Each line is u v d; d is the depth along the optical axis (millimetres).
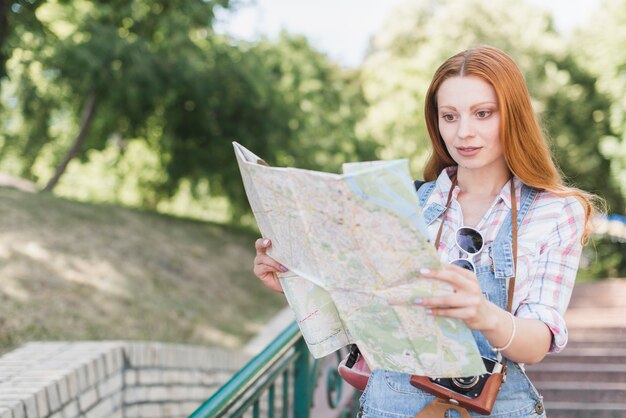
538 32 20453
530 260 1432
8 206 9156
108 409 4062
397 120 20328
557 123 19047
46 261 7477
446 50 20453
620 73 15812
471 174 1550
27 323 5629
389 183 1134
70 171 19578
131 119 14461
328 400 3213
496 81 1411
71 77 12055
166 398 5035
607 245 20312
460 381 1382
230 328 8195
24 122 14453
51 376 3426
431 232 1551
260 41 16922
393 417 1506
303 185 1215
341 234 1212
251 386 2082
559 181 1528
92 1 11438
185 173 16062
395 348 1288
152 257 9594
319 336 1459
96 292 7246
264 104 14688
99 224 10102
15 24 7043
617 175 16141
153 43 13289
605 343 6582
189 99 14078
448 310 1195
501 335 1263
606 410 4934
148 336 6598
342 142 18062
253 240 13766
